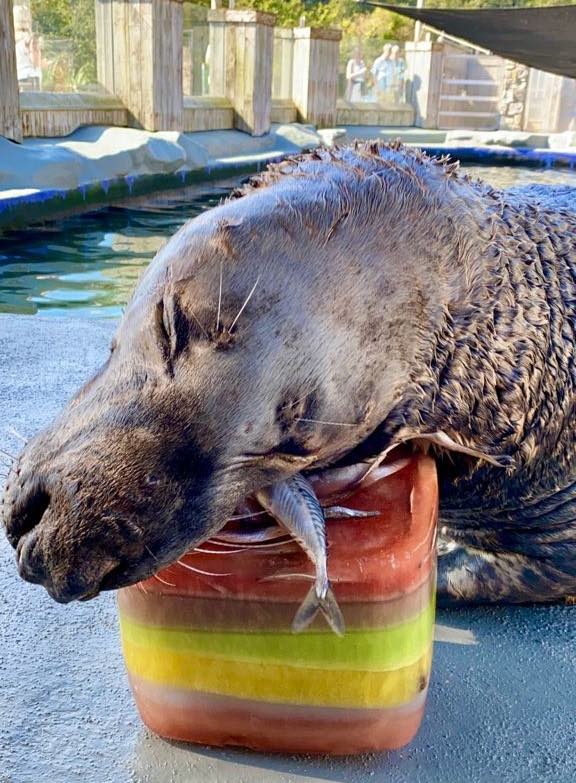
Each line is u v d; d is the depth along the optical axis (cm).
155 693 100
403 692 97
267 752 101
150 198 582
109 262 407
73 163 523
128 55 656
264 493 96
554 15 531
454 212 108
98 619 123
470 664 117
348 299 98
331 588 93
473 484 119
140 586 96
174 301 94
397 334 101
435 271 105
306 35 884
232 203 102
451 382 106
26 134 572
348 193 103
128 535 90
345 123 1024
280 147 825
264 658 96
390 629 94
